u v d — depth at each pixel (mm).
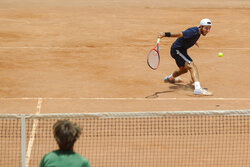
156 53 33125
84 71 40750
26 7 85625
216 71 41500
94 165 20953
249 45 52938
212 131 25172
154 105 31594
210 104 31969
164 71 41250
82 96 33625
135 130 25250
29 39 53719
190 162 21531
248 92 35406
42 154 22250
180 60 35000
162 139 24172
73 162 13492
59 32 58438
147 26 64688
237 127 25609
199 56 47062
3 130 24875
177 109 30641
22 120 20125
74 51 48250
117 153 22406
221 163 21422
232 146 23391
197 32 33594
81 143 23359
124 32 59469
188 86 36906
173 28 63719
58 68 41500
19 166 20844
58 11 79812
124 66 42719
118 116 20547
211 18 73438
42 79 37906
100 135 23094
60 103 31859
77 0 102188
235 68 42688
